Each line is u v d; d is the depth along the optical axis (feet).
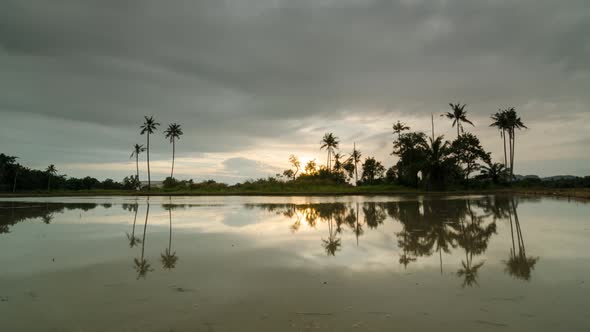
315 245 33.09
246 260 26.89
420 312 16.07
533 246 31.68
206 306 16.99
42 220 54.85
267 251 30.30
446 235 38.27
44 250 31.07
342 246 32.53
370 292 19.04
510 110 190.90
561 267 24.13
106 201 108.99
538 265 24.76
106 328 14.53
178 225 48.03
